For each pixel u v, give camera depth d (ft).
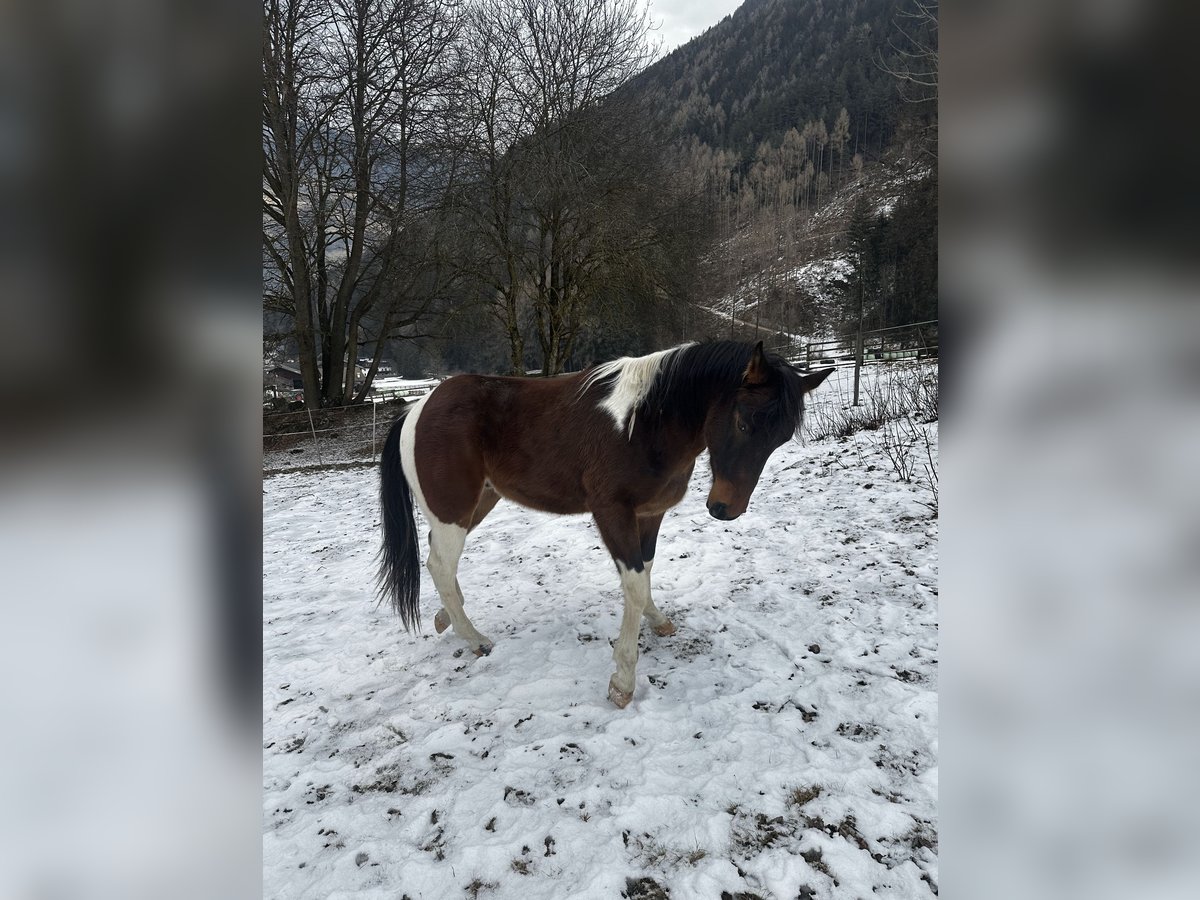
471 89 44.37
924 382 23.56
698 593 12.26
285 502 27.61
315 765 8.05
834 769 7.14
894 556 13.03
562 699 9.04
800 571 12.80
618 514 9.15
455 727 8.52
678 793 6.95
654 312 51.52
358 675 10.43
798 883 5.78
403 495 10.91
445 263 48.62
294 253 47.80
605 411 9.25
